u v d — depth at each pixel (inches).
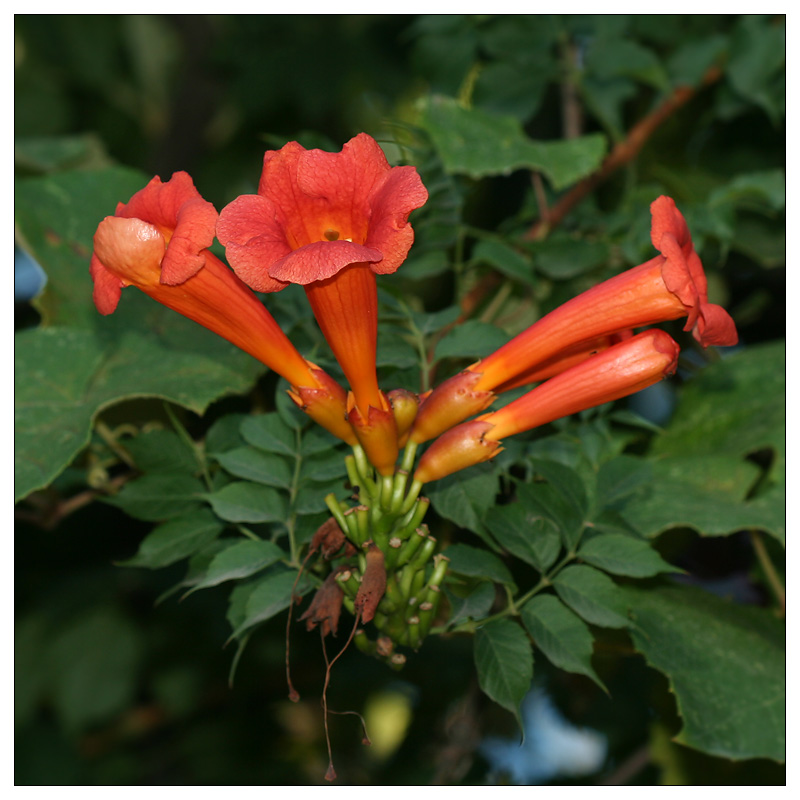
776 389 29.8
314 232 24.8
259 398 29.3
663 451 30.3
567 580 26.1
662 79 31.3
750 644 27.6
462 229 29.4
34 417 27.9
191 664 39.2
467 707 32.3
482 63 32.3
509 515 26.3
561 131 35.1
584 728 35.6
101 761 42.2
